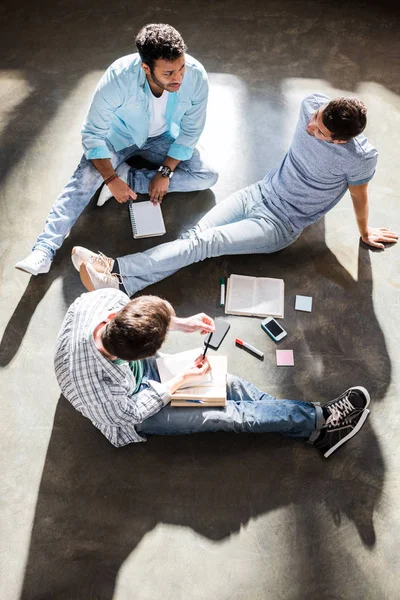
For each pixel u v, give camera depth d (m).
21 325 2.51
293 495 2.24
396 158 2.96
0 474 2.24
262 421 2.19
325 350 2.50
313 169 2.30
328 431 2.28
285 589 2.09
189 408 2.20
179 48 2.07
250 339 2.51
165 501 2.23
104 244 2.71
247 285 2.58
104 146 2.51
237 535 2.17
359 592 2.10
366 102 3.12
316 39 3.32
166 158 2.65
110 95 2.32
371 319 2.57
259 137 3.00
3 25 3.29
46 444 2.30
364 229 2.61
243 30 3.33
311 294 2.62
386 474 2.28
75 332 1.90
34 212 2.77
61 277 2.62
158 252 2.47
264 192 2.57
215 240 2.50
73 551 2.14
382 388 2.43
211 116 3.04
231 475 2.27
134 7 3.38
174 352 2.47
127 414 2.03
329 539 2.17
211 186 2.84
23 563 2.11
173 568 2.12
